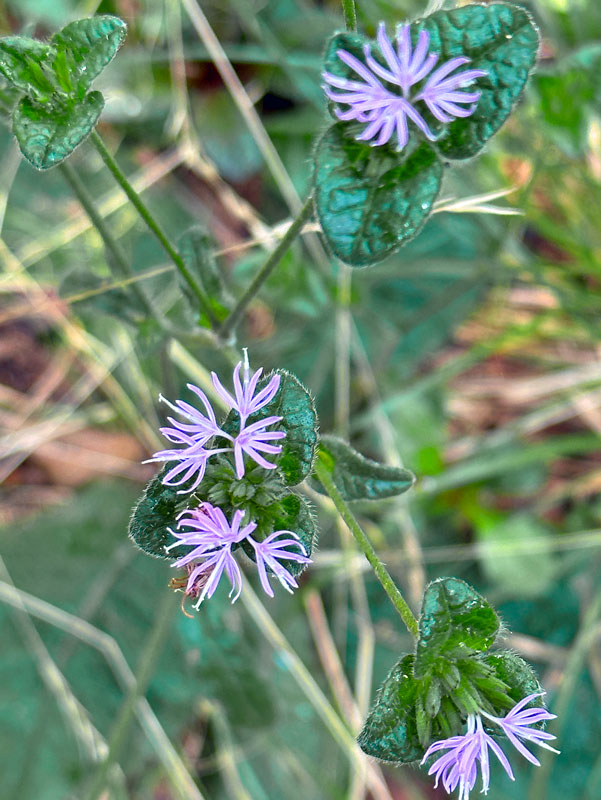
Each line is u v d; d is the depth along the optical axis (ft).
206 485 0.24
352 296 0.45
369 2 0.43
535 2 0.46
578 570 0.48
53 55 0.24
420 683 0.23
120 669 0.42
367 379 0.47
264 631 0.43
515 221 0.46
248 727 0.43
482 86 0.22
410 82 0.20
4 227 0.49
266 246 0.45
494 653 0.24
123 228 0.49
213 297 0.33
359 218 0.22
